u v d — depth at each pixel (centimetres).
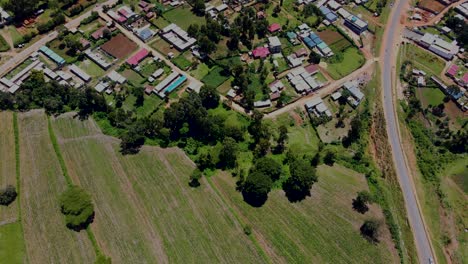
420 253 15762
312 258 15062
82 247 15012
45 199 16250
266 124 19575
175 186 16988
